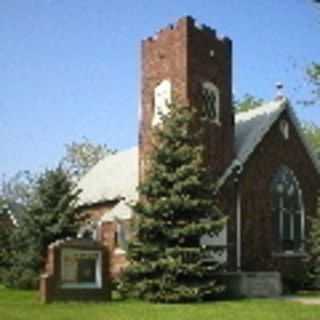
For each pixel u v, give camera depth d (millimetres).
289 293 34312
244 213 35719
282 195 38156
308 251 38125
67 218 35094
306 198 39469
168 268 26719
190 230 27250
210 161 34750
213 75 36031
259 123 38531
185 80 34531
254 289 31000
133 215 28828
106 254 27391
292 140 39500
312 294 33594
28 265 34219
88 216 38938
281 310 23781
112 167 49312
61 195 35594
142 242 27812
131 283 27906
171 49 35750
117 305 25203
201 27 35844
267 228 36719
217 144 35344
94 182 48719
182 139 29141
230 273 30281
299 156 39656
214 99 35938
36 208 35062
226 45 37188
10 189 74312
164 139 29188
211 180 31281
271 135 38344
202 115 34875
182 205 27516
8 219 46250
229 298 29328
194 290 26688
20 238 35188
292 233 38125
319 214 37969
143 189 28453
